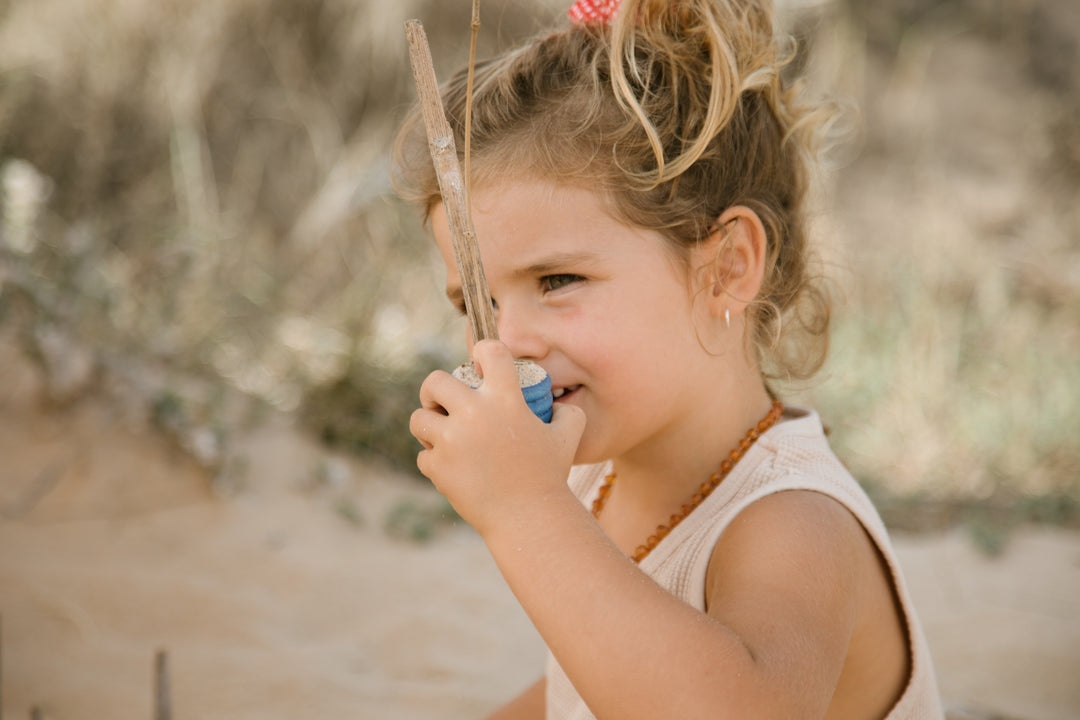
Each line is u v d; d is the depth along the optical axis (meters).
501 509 1.08
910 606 1.32
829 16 7.02
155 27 5.91
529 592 1.05
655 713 1.00
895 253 6.00
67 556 3.00
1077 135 7.44
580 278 1.29
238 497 3.45
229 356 4.56
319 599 3.00
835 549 1.20
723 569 1.23
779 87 1.60
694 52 1.43
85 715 2.31
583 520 1.09
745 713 1.00
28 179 3.92
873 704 1.32
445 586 3.18
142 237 5.02
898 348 5.11
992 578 3.49
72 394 3.51
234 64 6.35
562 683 1.56
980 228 6.70
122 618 2.75
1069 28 8.47
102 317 3.90
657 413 1.32
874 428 4.67
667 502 1.42
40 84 5.69
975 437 4.64
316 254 6.02
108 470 3.34
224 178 6.31
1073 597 3.35
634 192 1.30
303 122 6.46
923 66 8.05
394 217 5.92
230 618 2.81
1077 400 4.91
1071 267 6.27
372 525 3.54
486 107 1.36
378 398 4.05
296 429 4.00
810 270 1.71
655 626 1.02
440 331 5.18
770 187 1.52
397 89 6.61
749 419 1.43
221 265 5.21
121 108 5.80
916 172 7.27
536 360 1.28
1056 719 2.59
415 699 2.55
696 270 1.36
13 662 2.49
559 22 1.72
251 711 2.42
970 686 2.77
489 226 1.30
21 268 3.58
